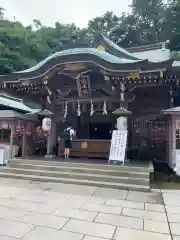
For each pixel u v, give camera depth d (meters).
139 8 38.00
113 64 8.38
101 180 7.05
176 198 5.71
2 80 9.92
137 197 5.72
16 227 3.72
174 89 9.66
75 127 11.90
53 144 11.09
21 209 4.62
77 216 4.28
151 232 3.64
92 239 3.33
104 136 12.55
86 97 10.23
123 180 6.85
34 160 8.66
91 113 10.15
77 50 9.05
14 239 3.28
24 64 32.66
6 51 31.47
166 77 8.59
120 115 8.79
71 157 10.57
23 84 9.89
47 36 46.00
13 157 9.82
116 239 3.36
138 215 4.41
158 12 36.66
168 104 9.84
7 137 10.12
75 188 6.47
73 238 3.35
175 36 32.22
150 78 8.67
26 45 37.75
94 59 8.55
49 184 6.91
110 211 4.61
